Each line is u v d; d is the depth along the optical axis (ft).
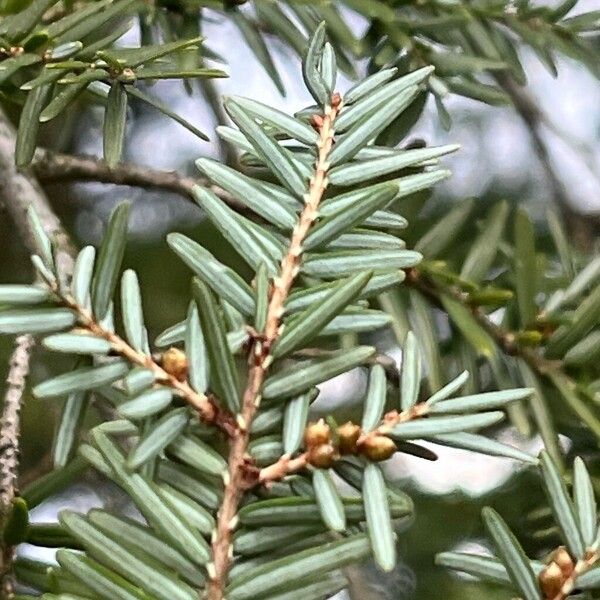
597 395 1.61
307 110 1.49
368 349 1.40
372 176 1.44
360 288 1.40
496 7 1.75
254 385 1.39
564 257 1.73
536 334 1.63
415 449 1.41
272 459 1.40
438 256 1.71
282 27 1.68
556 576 1.40
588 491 1.42
